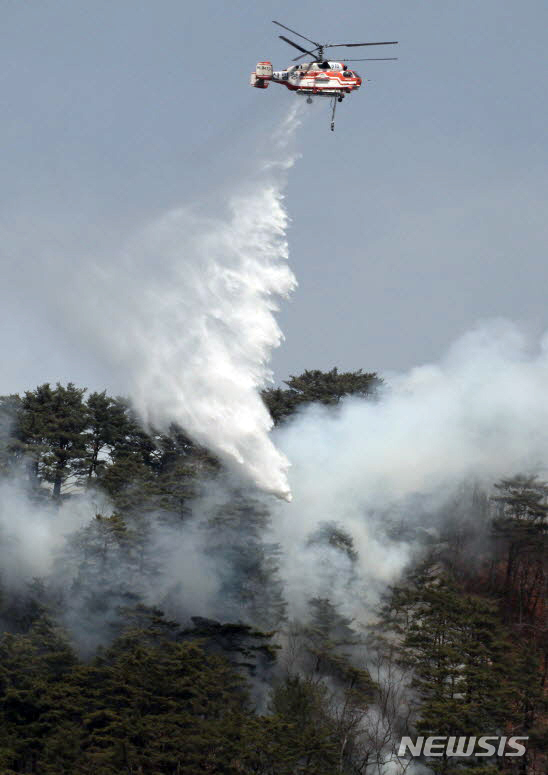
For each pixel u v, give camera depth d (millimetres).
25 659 84750
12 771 74375
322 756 72688
